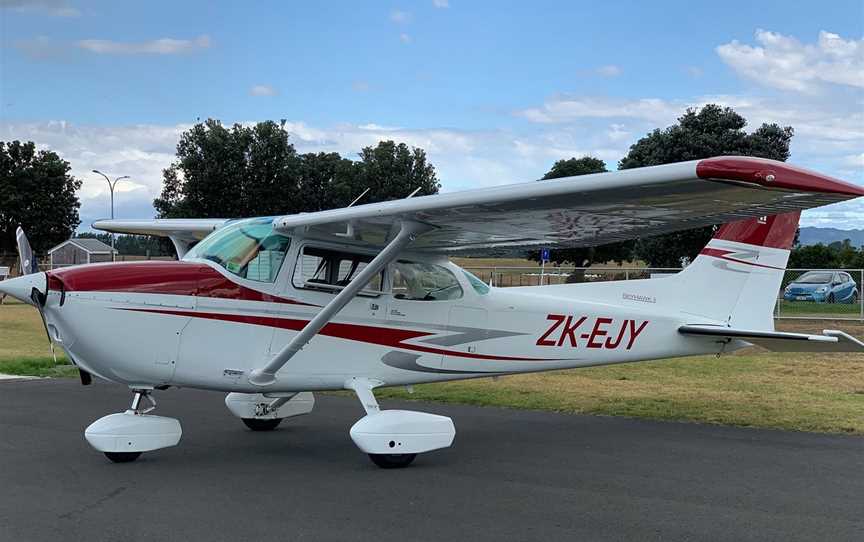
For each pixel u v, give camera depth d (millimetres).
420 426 5527
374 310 6156
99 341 5227
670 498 4648
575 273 21859
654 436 6613
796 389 9102
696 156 26016
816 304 19500
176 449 5996
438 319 6438
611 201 4836
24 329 18062
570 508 4418
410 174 40031
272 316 5746
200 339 5504
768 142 26172
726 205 4840
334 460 5676
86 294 5184
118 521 4086
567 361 7074
